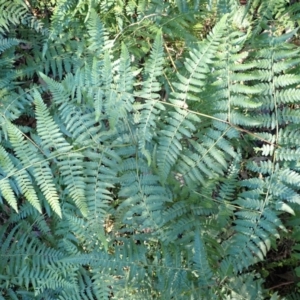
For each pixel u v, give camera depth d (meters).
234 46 2.62
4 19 2.85
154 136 2.72
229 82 2.56
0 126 2.78
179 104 2.58
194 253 2.53
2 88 2.87
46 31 2.96
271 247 2.88
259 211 2.62
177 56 3.04
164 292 2.48
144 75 2.72
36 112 2.55
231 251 2.61
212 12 2.83
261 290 2.53
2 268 2.77
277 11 2.90
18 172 2.52
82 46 2.92
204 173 2.82
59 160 2.85
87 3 2.83
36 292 2.65
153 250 2.74
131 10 2.90
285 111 2.57
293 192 2.55
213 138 2.64
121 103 2.56
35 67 2.94
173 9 2.92
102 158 2.67
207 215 2.83
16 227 2.88
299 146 2.63
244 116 2.59
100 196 2.62
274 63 2.53
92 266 2.65
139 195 2.66
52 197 2.53
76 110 2.75
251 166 2.65
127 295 2.55
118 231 2.81
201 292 2.48
